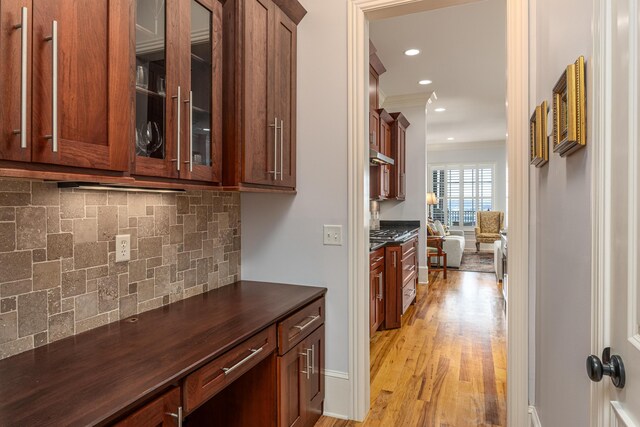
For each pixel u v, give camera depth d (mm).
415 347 3295
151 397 1001
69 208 1354
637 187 747
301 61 2213
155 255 1725
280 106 2049
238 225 2336
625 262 800
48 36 955
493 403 2328
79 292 1389
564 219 1325
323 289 2131
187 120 1479
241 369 1375
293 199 2240
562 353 1354
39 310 1259
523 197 1869
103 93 1114
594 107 960
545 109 1533
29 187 1228
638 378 727
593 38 960
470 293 5305
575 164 1184
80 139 1045
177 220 1857
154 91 1372
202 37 1614
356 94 2102
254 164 1807
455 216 10422
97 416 854
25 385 996
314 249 2199
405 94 5727
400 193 5480
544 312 1667
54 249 1304
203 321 1547
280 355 1657
